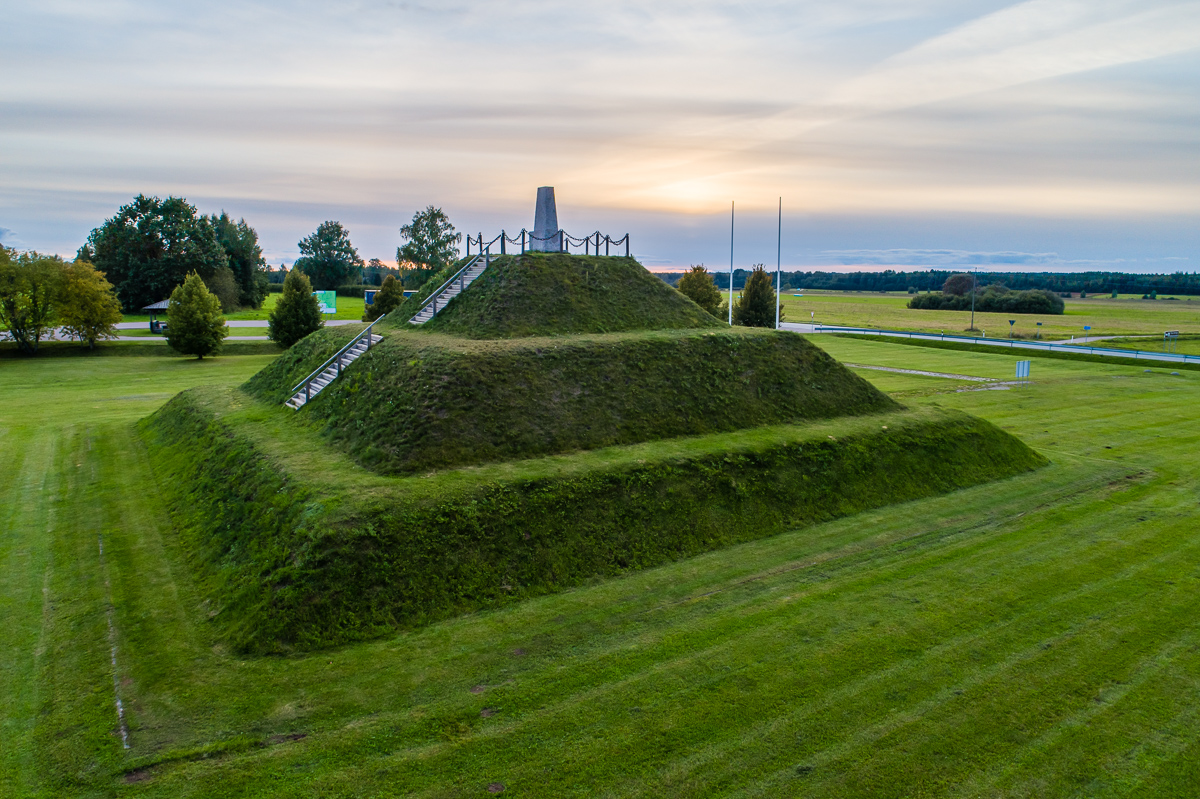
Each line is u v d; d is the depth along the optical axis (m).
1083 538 21.17
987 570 18.92
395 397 24.12
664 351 28.81
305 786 11.13
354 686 13.70
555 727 12.52
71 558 19.48
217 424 28.17
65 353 63.94
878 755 11.86
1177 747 12.07
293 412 28.77
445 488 19.06
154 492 25.11
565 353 26.91
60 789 11.04
